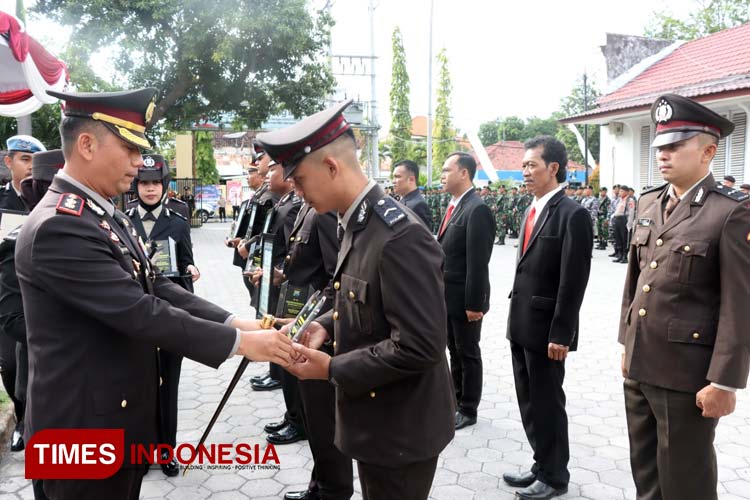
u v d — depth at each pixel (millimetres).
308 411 2686
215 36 14242
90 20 13750
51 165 3088
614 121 15789
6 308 2840
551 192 3139
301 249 3119
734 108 12555
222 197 27453
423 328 1631
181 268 3898
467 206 4078
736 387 2064
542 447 3055
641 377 2369
